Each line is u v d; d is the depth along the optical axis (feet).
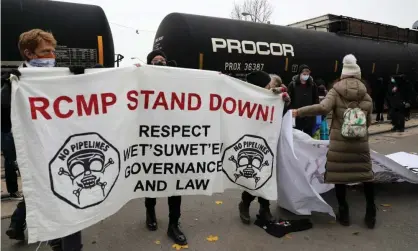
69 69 7.57
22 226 9.68
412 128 36.96
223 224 11.73
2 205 12.96
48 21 20.17
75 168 7.68
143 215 12.34
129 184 9.32
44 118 7.25
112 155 8.34
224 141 10.51
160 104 9.54
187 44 25.35
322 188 13.43
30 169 7.11
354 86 11.18
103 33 21.80
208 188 10.37
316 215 12.68
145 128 9.50
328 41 34.83
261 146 10.89
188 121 9.88
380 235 11.10
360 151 11.25
